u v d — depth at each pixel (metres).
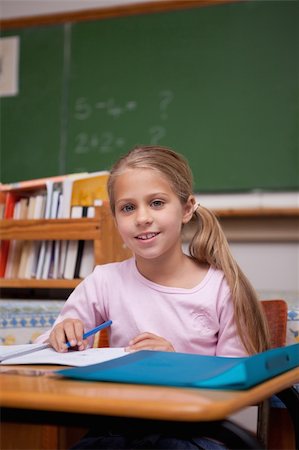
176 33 3.46
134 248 1.22
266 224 3.22
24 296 2.00
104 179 1.85
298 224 3.17
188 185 1.31
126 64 3.54
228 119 3.34
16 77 3.73
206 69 3.40
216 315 1.27
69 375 0.77
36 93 3.69
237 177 3.30
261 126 3.28
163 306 1.28
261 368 0.77
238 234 3.26
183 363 0.84
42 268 1.84
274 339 1.38
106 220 1.69
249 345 1.25
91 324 1.34
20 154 3.68
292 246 3.22
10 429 1.29
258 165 3.27
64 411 0.66
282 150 3.24
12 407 0.70
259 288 3.25
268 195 3.25
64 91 3.64
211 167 3.34
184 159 1.35
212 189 3.33
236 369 0.71
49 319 1.67
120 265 1.38
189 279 1.31
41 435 1.40
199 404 0.61
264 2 3.32
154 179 1.21
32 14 3.74
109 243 1.68
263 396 0.73
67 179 1.82
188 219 1.33
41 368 0.93
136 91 3.51
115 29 3.57
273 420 1.39
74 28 3.65
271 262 3.24
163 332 1.27
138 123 3.49
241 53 3.35
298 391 1.20
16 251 1.89
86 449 0.98
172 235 1.23
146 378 0.73
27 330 1.67
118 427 0.69
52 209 1.81
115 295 1.33
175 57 3.46
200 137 3.38
